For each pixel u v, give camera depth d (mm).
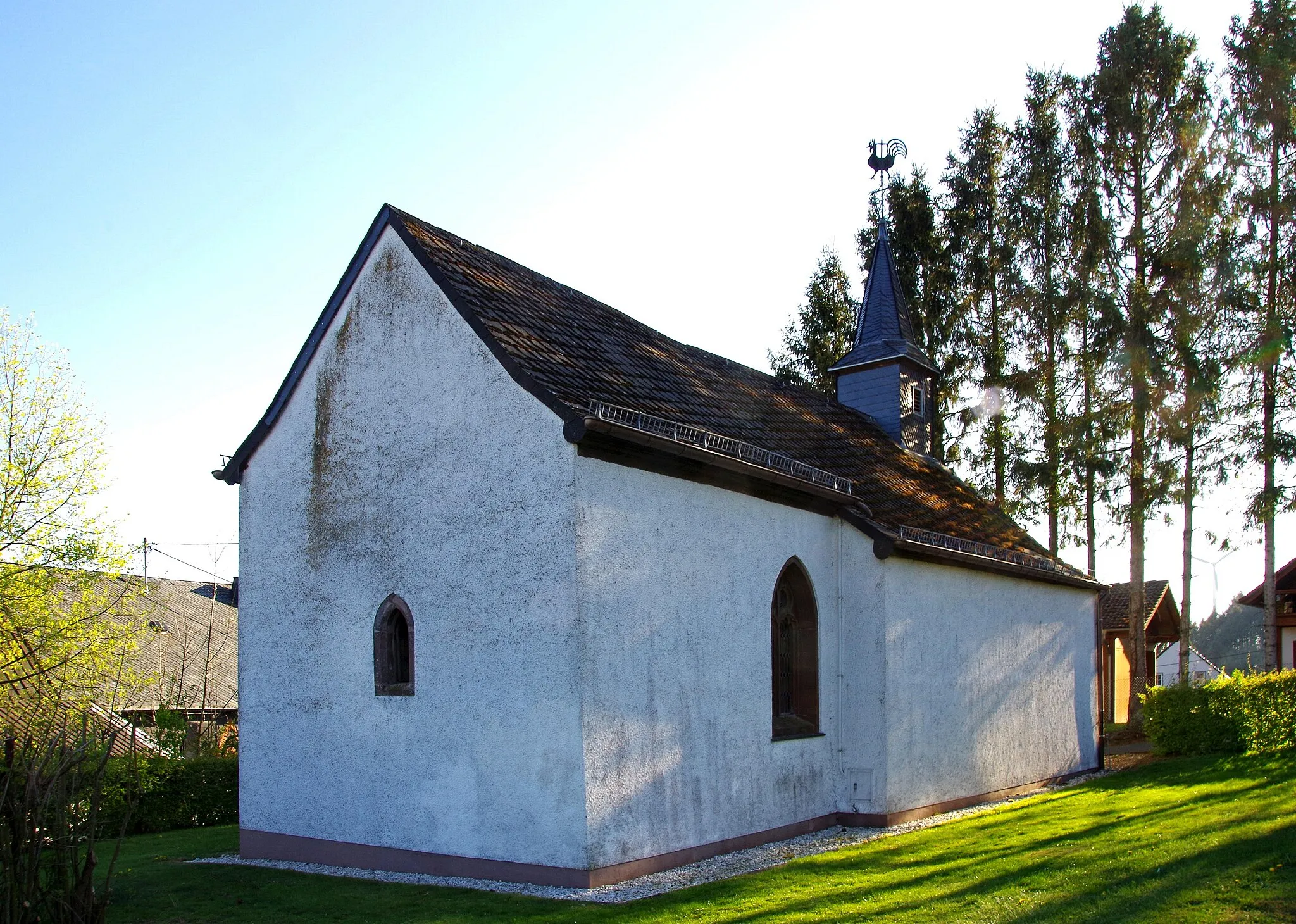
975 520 19859
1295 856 9445
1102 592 22062
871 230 36219
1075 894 8859
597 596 10461
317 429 13047
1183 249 25578
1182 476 26406
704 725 11773
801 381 39094
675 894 9664
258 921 9336
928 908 8688
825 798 13961
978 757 16531
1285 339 25188
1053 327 29000
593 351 13406
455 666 11188
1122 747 25531
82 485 19141
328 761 12312
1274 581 26984
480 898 9781
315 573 12797
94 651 18516
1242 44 26641
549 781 10258
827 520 14703
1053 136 29922
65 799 8211
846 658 14500
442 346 11789
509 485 10938
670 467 11625
